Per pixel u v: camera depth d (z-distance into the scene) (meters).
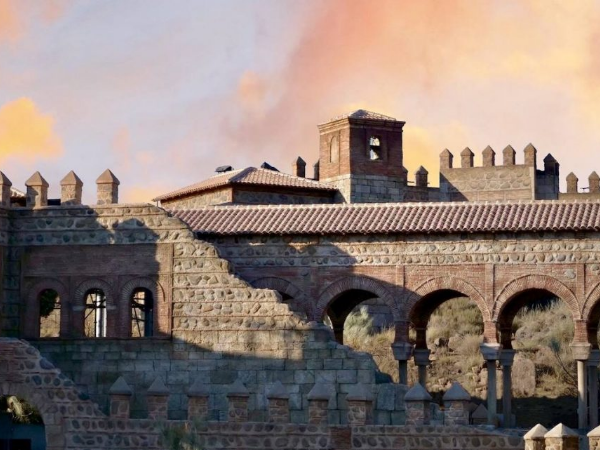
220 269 74.50
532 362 94.81
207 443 67.19
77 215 76.75
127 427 67.69
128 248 75.94
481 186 122.25
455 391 65.38
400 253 80.38
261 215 83.12
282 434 66.56
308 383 72.12
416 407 65.50
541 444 56.78
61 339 75.44
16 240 77.06
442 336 101.25
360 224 80.81
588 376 81.31
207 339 74.12
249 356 73.31
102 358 75.00
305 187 104.44
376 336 99.75
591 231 78.12
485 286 79.38
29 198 79.38
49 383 68.25
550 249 78.81
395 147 110.94
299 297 81.00
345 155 109.06
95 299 92.50
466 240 79.75
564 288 78.44
